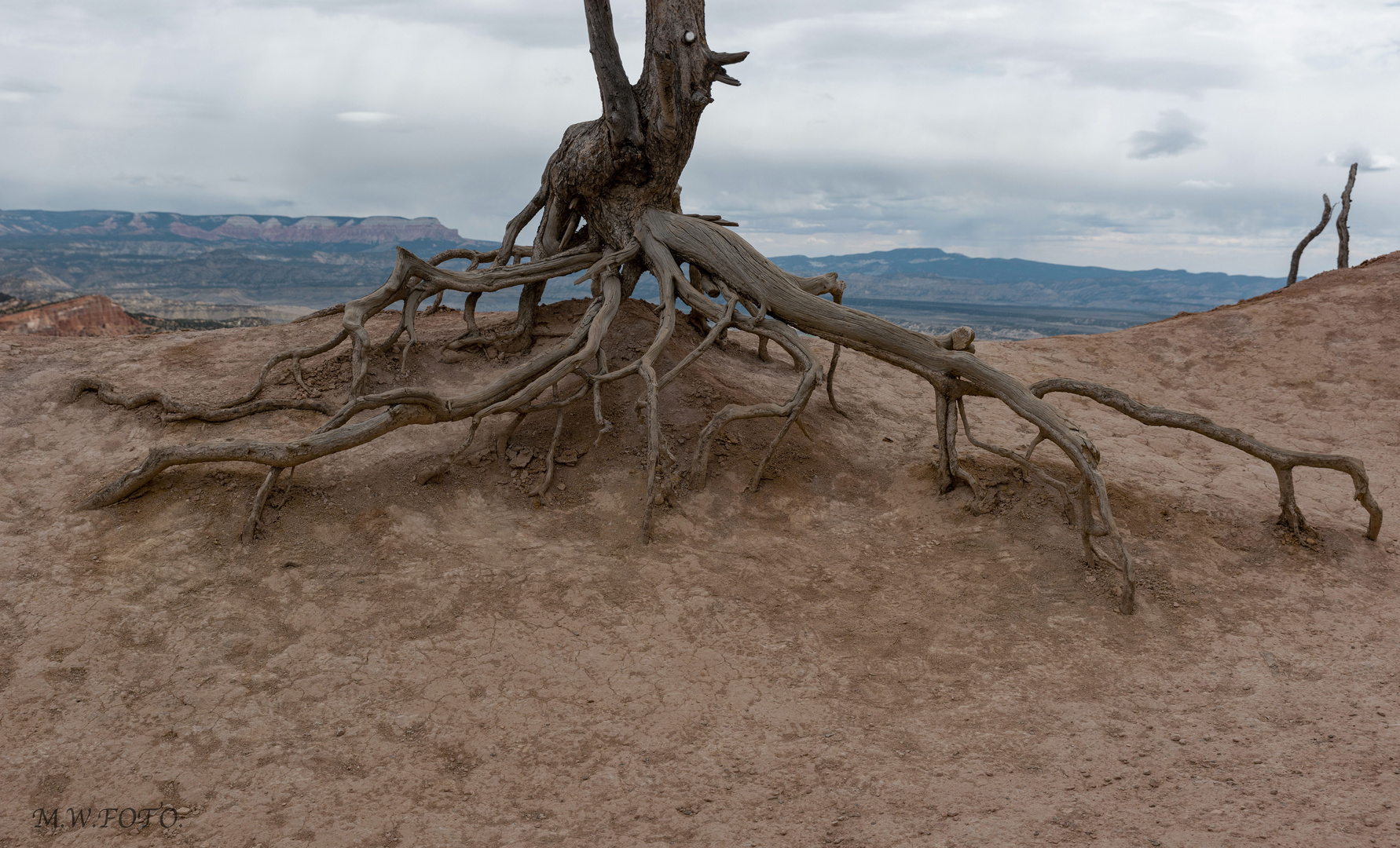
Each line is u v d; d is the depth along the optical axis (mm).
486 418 10781
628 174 11805
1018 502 9734
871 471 10930
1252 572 8734
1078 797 5137
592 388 10117
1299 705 6336
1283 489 9320
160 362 12047
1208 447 12930
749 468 10352
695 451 10078
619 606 7703
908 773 5531
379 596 7598
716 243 11500
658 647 7148
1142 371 16500
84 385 10891
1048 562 8680
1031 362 16516
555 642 7121
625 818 5094
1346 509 10461
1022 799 5145
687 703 6438
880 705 6465
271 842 4820
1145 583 8344
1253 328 17516
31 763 5410
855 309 10734
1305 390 15344
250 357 12336
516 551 8516
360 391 10547
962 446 11477
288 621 7180
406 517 8812
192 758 5559
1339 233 26031
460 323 14203
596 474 9969
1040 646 7340
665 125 10945
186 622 7031
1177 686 6719
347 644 6945
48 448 9844
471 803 5254
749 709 6383
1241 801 4957
